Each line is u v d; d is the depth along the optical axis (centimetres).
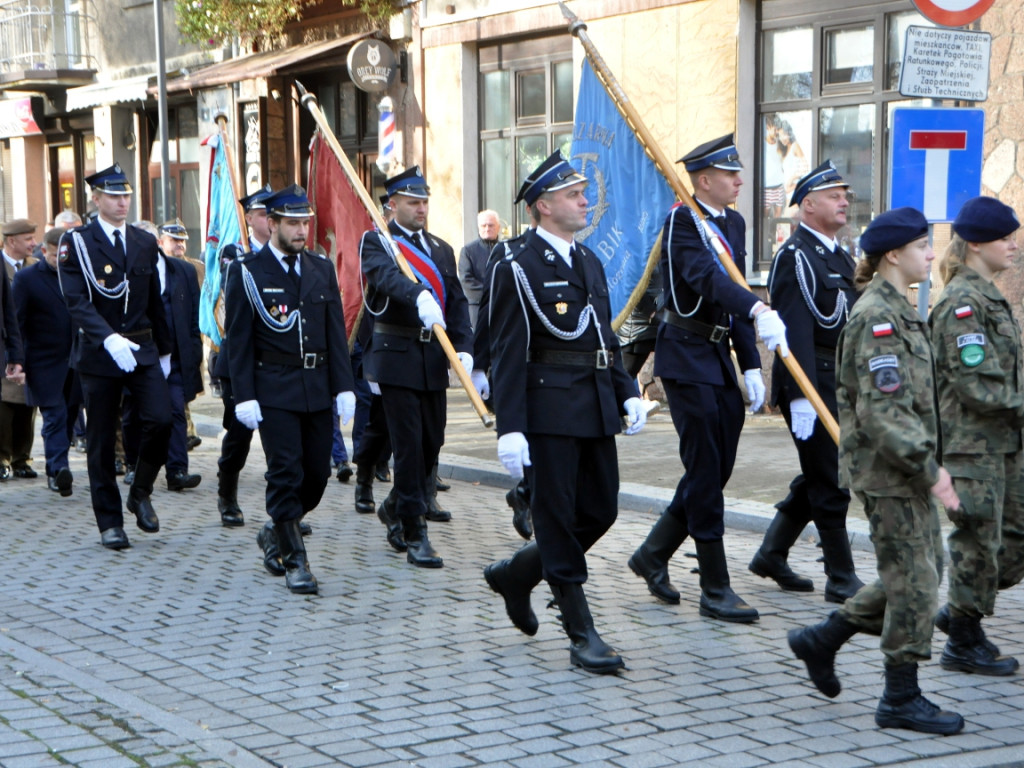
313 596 682
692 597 669
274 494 698
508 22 1514
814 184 648
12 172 2545
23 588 709
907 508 465
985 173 1076
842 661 558
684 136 1345
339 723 486
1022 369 553
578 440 554
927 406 467
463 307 782
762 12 1286
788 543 678
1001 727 478
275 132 1877
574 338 548
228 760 442
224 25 1811
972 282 536
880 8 1188
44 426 1026
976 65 703
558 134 1495
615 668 542
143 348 812
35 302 1013
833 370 647
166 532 856
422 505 752
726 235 647
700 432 627
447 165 1622
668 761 444
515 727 480
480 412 621
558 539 552
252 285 694
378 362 746
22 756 445
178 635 611
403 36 1645
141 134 2186
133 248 808
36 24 2370
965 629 543
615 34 1401
